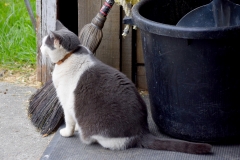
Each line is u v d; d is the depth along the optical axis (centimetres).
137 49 275
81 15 271
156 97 228
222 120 220
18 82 281
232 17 230
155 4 239
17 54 305
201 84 215
